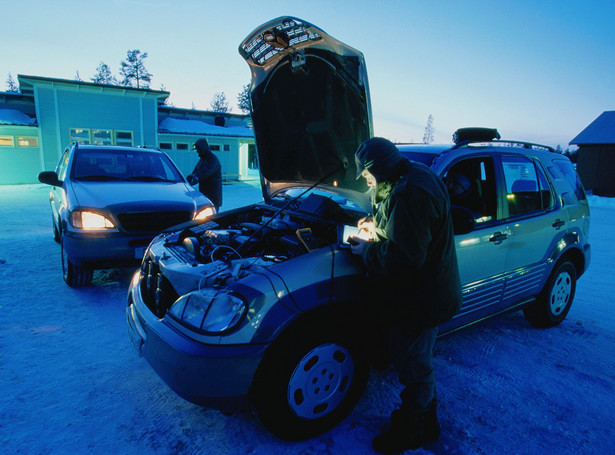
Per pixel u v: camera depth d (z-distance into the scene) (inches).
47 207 468.1
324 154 116.9
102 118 773.3
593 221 487.5
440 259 79.5
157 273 109.0
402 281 80.5
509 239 125.4
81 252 166.6
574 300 194.9
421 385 85.1
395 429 87.1
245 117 1047.0
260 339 79.8
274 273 83.7
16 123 710.5
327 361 90.1
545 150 157.5
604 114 935.7
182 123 912.9
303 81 104.7
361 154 80.1
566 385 117.0
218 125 978.1
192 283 91.3
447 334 115.7
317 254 90.4
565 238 149.6
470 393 112.0
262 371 83.1
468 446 91.2
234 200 606.5
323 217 108.2
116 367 119.6
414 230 73.5
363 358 96.5
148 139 818.2
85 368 118.3
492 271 122.7
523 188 135.9
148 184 213.8
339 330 90.3
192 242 112.8
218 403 80.1
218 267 93.9
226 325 78.8
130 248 174.1
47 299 169.3
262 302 80.0
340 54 87.9
